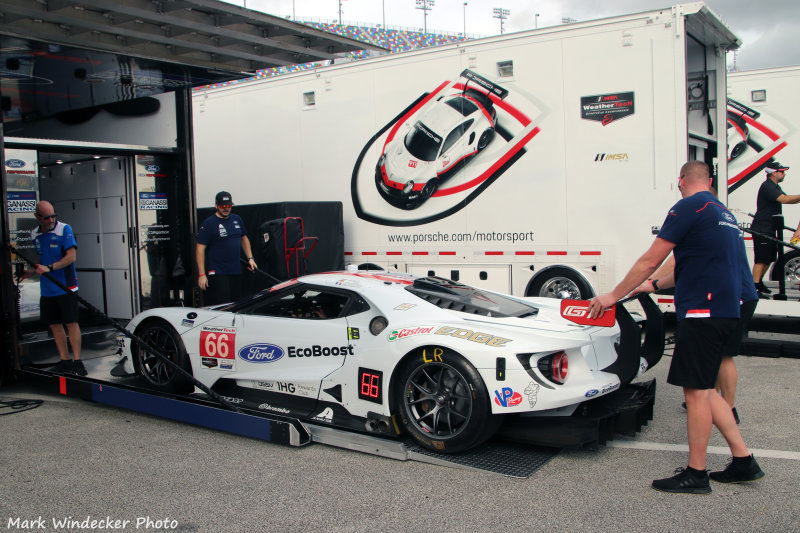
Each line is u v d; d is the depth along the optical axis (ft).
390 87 27.58
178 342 16.71
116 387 16.58
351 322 14.17
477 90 25.63
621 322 13.05
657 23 22.43
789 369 19.93
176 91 24.64
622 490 11.17
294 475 12.15
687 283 11.14
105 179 26.40
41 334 21.13
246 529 9.98
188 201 24.91
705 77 26.21
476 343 12.31
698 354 10.91
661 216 22.72
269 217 27.99
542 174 24.54
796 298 24.58
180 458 13.21
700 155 26.48
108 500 11.16
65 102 25.31
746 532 9.55
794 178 34.91
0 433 15.14
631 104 22.94
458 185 26.27
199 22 21.03
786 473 11.78
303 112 30.01
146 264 25.14
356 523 10.11
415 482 11.69
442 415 12.89
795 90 34.81
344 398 13.98
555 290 24.79
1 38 17.46
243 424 14.15
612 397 13.79
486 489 11.30
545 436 12.62
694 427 10.95
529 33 24.45
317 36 24.26
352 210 28.99
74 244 19.31
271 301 15.84
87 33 21.38
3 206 18.62
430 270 27.14
